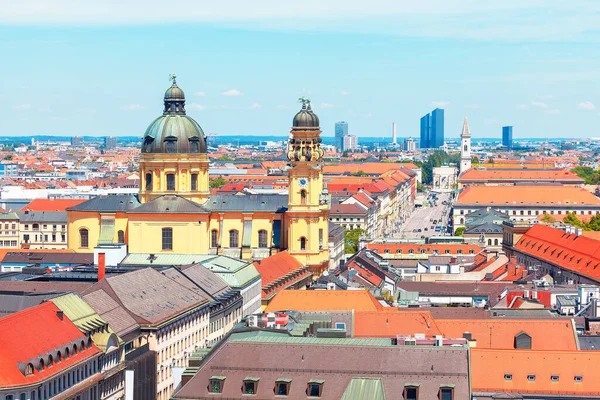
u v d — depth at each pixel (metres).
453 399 195.88
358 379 199.75
